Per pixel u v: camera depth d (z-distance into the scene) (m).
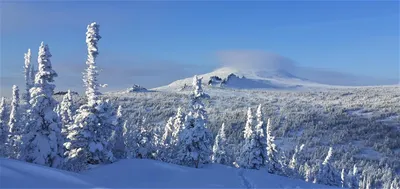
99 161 33.66
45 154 28.78
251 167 51.78
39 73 29.80
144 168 30.17
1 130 48.38
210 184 26.55
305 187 31.36
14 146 31.56
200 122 47.03
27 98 42.91
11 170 18.16
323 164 60.53
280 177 35.06
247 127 53.50
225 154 67.75
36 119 29.36
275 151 53.72
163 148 54.41
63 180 19.02
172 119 60.69
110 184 21.62
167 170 30.55
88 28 34.88
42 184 17.62
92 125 33.19
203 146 46.88
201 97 50.47
